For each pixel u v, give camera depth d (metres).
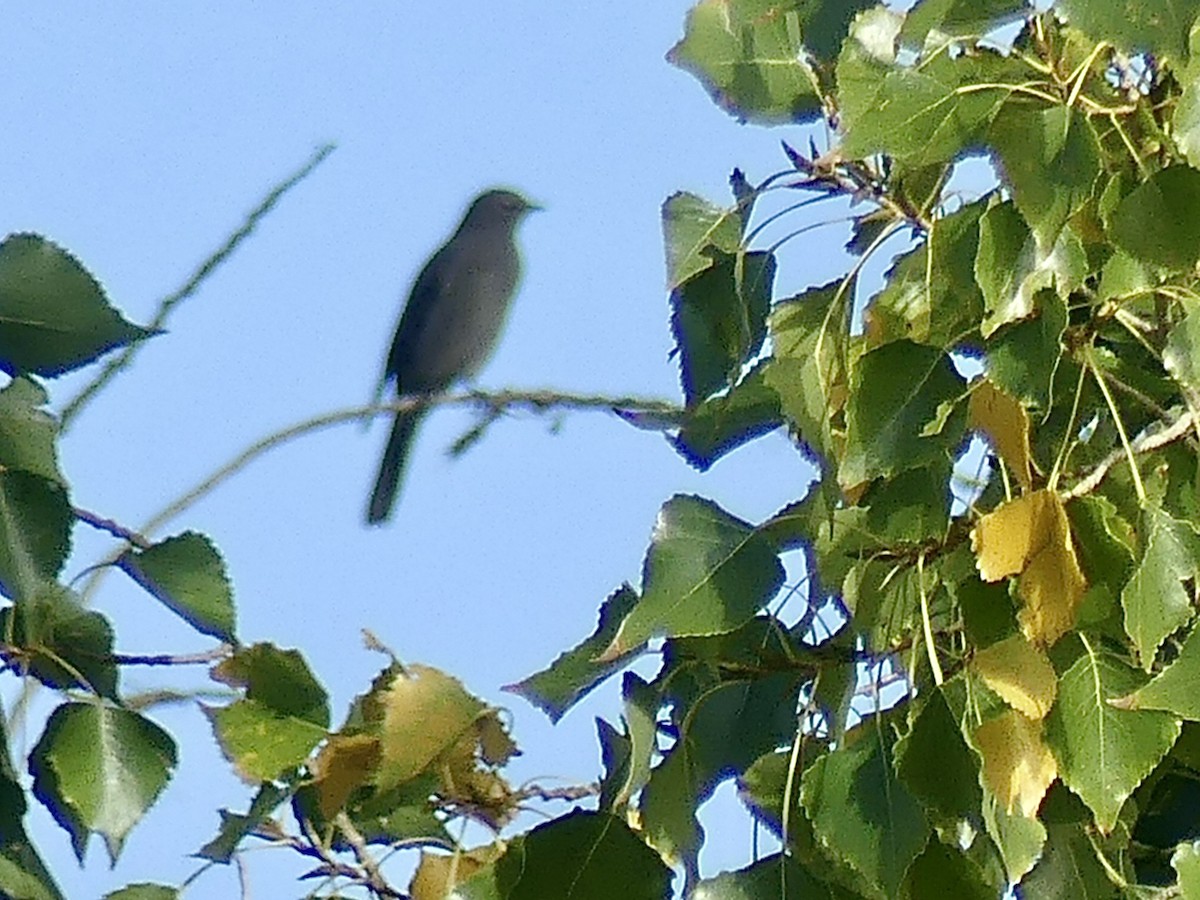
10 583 4.09
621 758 4.86
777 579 4.71
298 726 4.71
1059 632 4.44
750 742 5.02
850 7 5.49
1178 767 5.55
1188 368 4.78
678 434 5.30
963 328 4.94
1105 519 4.57
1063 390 5.03
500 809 4.95
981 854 4.99
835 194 5.37
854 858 4.49
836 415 5.20
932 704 4.46
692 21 5.45
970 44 4.95
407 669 4.81
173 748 4.32
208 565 4.41
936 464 4.76
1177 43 4.36
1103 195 4.72
